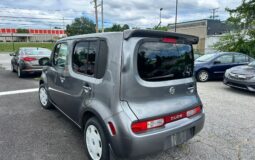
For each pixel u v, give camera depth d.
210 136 3.53
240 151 3.06
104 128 2.35
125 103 2.22
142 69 2.30
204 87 7.64
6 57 24.14
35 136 3.43
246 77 6.34
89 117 2.82
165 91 2.47
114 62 2.28
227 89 7.30
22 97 5.84
